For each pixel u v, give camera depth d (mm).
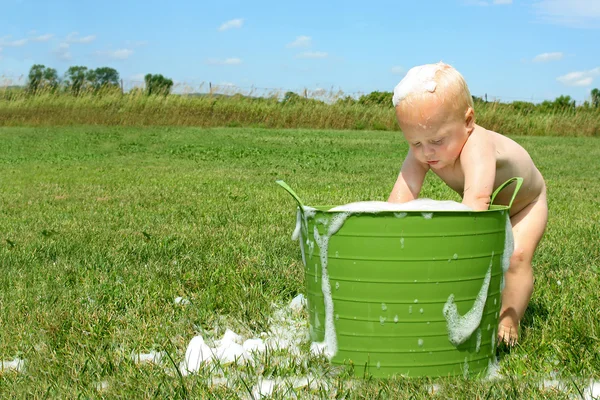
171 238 4977
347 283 2258
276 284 3639
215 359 2449
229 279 3727
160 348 2672
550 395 2084
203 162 12727
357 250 2219
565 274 3867
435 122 2484
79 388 2213
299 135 20688
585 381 2242
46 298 3354
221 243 4840
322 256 2305
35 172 10805
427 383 2203
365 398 2078
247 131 22375
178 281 3701
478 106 24922
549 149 16562
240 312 3127
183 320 3027
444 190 8516
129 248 4652
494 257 2312
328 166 11883
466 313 2258
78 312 3084
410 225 2164
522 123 24547
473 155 2529
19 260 4340
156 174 10438
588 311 2943
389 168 11500
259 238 5016
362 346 2270
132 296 3387
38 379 2314
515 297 2768
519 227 2805
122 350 2627
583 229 5352
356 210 2219
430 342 2238
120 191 8234
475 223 2221
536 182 2818
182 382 2166
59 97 25250
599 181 9773
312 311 2426
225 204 7023
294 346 2688
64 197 7691
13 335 2818
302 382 2287
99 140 18234
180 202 7238
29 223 5879
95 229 5516
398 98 2545
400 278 2191
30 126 24172
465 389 2131
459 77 2525
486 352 2377
